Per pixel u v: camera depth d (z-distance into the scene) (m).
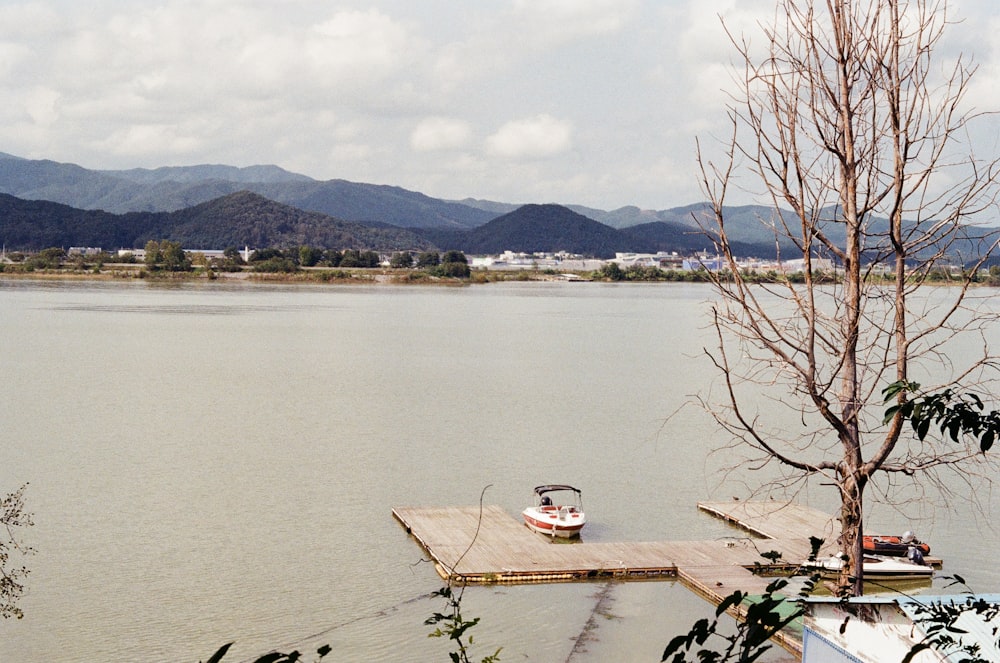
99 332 116.31
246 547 33.94
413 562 32.69
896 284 14.47
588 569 31.44
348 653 25.34
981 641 14.15
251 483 43.06
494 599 29.50
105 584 30.03
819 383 14.99
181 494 41.00
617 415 63.03
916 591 31.36
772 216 14.33
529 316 163.50
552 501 40.22
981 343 110.62
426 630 26.88
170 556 32.84
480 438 54.69
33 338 107.81
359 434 55.09
